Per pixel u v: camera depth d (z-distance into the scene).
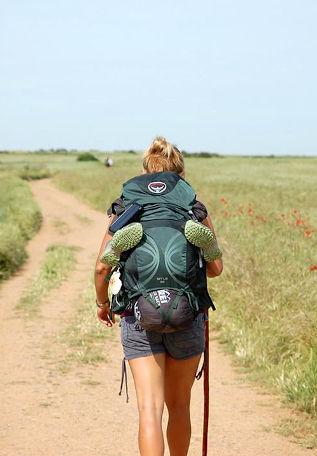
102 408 9.56
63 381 10.85
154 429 5.65
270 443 8.22
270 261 16.34
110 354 12.52
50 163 149.25
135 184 6.09
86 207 55.25
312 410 9.10
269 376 10.59
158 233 5.77
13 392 10.27
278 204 39.47
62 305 17.31
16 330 14.59
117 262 5.78
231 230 22.70
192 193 6.10
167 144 6.42
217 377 10.95
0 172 104.75
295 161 151.00
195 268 5.78
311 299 13.13
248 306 13.74
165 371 6.15
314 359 10.40
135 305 5.71
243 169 107.06
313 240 21.25
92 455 7.89
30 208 43.44
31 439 8.38
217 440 8.34
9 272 23.19
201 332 6.04
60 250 28.70
